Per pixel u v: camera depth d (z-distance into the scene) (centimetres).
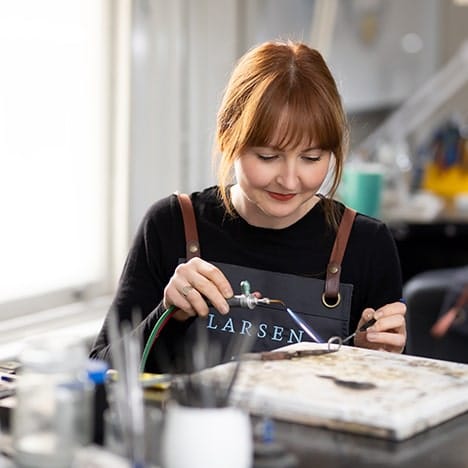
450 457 164
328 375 193
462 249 521
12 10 349
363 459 162
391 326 240
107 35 388
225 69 441
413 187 576
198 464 148
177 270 238
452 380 193
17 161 356
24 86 356
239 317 255
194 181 434
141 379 189
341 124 235
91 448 157
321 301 256
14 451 158
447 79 677
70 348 160
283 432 174
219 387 161
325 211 263
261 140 229
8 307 365
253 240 261
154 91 408
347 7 651
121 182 397
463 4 708
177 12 416
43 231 370
